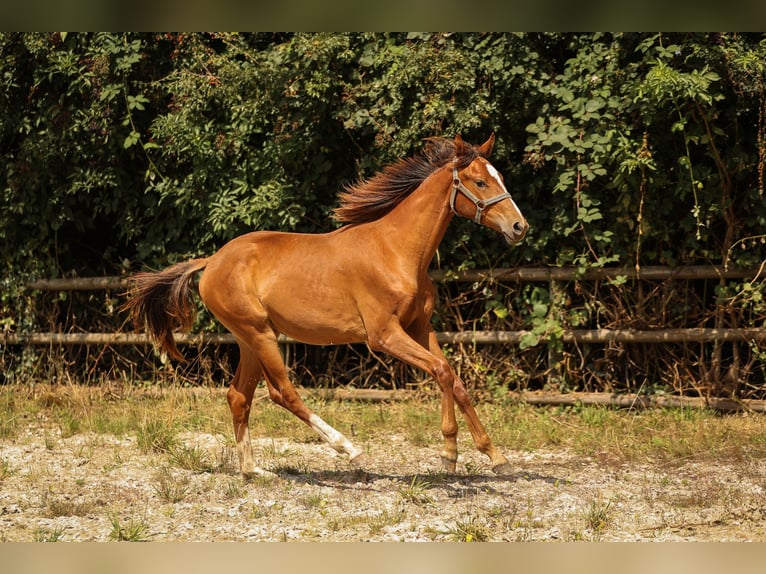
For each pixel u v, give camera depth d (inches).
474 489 253.3
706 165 354.9
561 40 370.3
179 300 272.7
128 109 407.5
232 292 263.0
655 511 231.9
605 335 361.7
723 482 259.8
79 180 421.1
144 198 422.6
